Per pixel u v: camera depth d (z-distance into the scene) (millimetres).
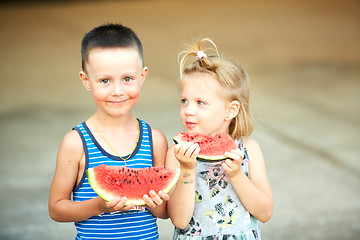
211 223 2688
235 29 17172
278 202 5270
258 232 2773
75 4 24672
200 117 2686
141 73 2619
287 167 6297
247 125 2848
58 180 2580
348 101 9523
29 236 4488
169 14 20859
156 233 2740
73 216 2484
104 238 2582
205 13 20875
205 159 2555
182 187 2545
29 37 17109
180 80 2770
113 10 22266
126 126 2680
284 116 8609
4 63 13391
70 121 8383
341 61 12742
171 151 2756
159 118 8211
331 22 17953
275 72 11805
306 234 4555
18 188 5613
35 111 9016
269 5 22359
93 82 2496
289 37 15672
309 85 10695
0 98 9977
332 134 7645
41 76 11930
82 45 2566
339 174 6070
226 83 2693
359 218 4879
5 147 7082
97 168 2383
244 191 2598
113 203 2250
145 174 2432
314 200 5312
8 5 25000
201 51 2740
